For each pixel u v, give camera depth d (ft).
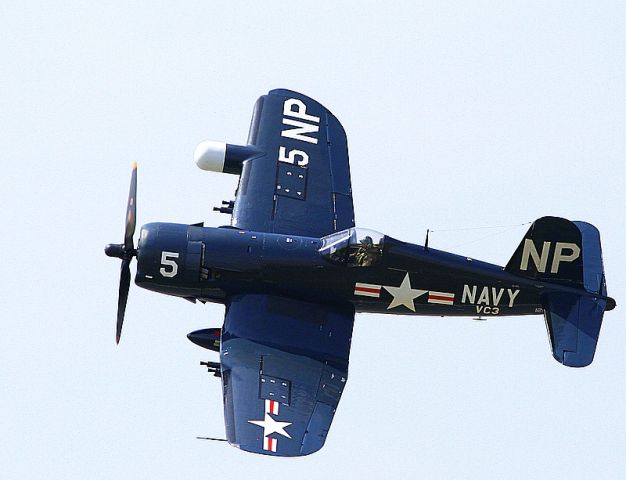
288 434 355.77
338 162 421.59
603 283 401.90
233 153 417.28
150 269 386.11
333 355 382.63
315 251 389.19
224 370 371.76
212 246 386.73
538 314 403.75
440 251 395.14
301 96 435.53
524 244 395.55
